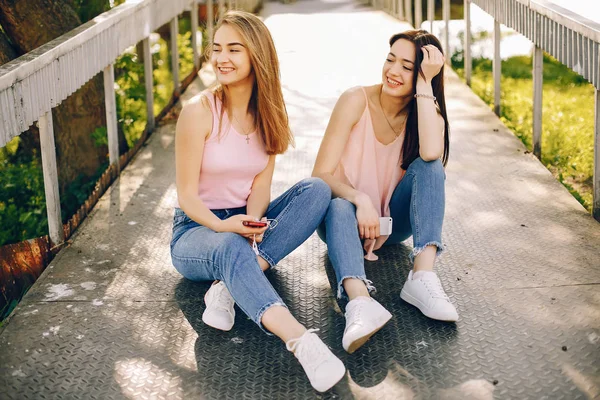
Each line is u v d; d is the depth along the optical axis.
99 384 2.48
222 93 2.87
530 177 4.25
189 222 2.94
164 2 5.60
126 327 2.83
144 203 4.02
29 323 2.85
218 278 2.71
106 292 3.09
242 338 2.74
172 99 5.98
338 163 3.14
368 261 3.31
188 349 2.68
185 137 2.80
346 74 6.70
